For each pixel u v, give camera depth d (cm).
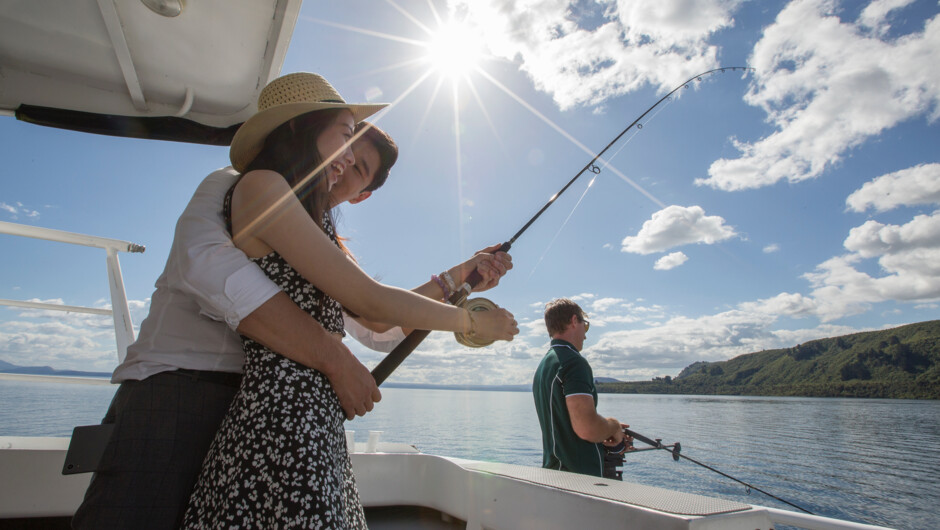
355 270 75
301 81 90
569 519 96
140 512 69
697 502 87
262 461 65
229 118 199
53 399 1681
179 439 74
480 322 90
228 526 63
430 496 158
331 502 66
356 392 75
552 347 262
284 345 69
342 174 98
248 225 73
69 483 133
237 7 153
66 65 175
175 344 77
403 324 80
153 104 190
